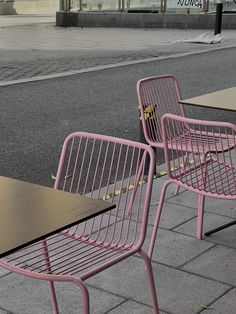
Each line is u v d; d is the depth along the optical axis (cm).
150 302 365
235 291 379
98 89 1074
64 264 327
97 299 368
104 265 295
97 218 458
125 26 2255
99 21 2275
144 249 431
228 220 485
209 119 865
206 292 378
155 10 2252
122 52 1565
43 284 385
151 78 544
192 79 1172
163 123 411
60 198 270
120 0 2283
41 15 3158
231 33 2034
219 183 419
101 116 870
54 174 617
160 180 574
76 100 981
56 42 1784
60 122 834
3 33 2047
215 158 468
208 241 448
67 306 360
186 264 413
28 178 608
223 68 1309
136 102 963
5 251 222
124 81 1151
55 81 1148
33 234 235
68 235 343
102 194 534
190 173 417
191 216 493
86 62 1388
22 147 714
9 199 269
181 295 374
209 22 2158
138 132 784
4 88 1073
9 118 855
